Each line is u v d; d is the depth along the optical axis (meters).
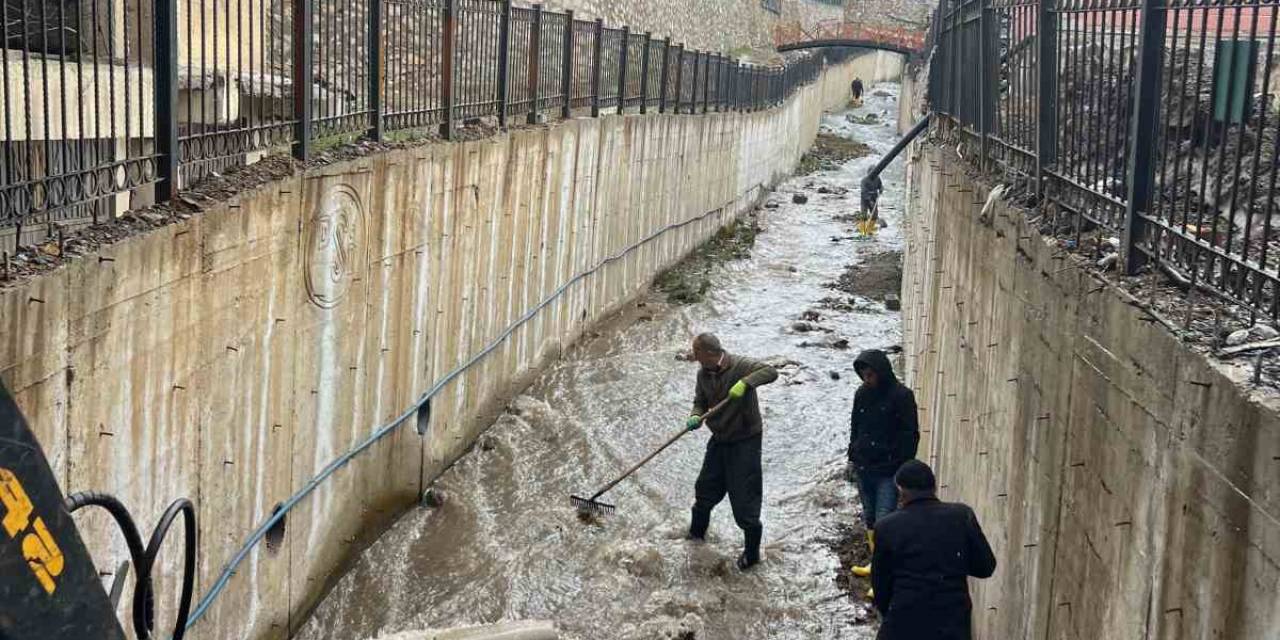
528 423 10.46
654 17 29.98
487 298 9.95
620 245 15.10
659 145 16.84
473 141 9.26
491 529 8.27
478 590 7.37
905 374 12.02
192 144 5.57
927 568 4.97
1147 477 3.42
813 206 27.11
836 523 8.52
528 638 4.70
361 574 7.56
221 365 5.57
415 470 8.57
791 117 32.84
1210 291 3.57
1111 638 3.70
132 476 4.73
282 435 6.40
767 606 7.23
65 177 4.42
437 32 9.14
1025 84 6.15
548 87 12.09
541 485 9.12
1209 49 5.62
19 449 2.08
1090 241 4.66
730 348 13.56
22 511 2.08
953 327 7.50
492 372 10.28
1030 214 5.40
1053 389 4.51
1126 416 3.63
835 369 12.77
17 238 4.27
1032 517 4.78
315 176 6.53
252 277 5.86
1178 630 3.15
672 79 17.97
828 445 10.29
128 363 4.64
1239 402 2.81
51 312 4.02
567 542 8.09
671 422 10.72
